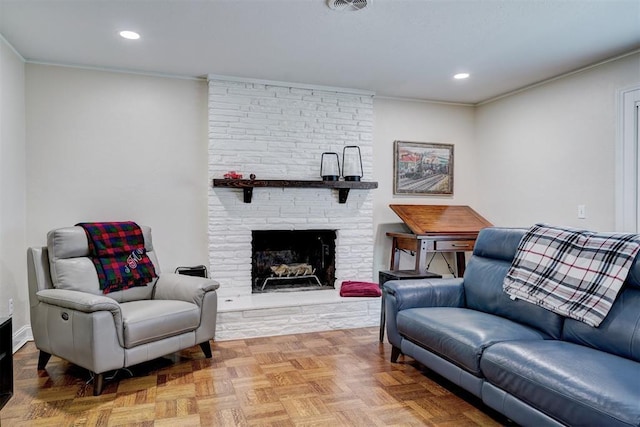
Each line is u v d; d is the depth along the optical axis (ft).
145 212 12.61
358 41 10.22
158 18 8.96
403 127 15.61
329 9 8.55
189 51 10.87
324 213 14.24
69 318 8.38
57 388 8.45
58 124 11.79
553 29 9.49
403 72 12.55
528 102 14.01
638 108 10.73
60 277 9.25
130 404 7.78
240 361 10.03
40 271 9.28
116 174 12.33
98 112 12.14
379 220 15.37
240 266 13.34
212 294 10.28
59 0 8.16
